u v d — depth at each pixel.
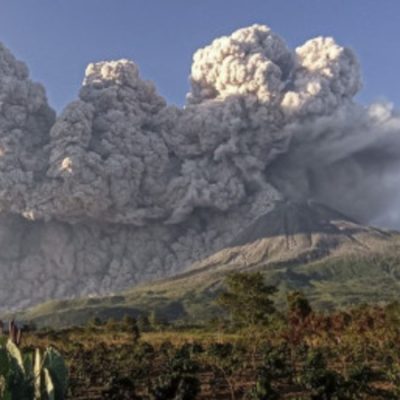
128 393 37.75
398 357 51.16
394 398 36.69
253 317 103.19
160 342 82.50
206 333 102.38
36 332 102.44
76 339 89.88
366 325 72.44
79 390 46.78
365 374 38.09
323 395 34.38
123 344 78.25
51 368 18.64
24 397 18.20
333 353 55.12
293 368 49.00
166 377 36.94
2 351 18.03
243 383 46.66
